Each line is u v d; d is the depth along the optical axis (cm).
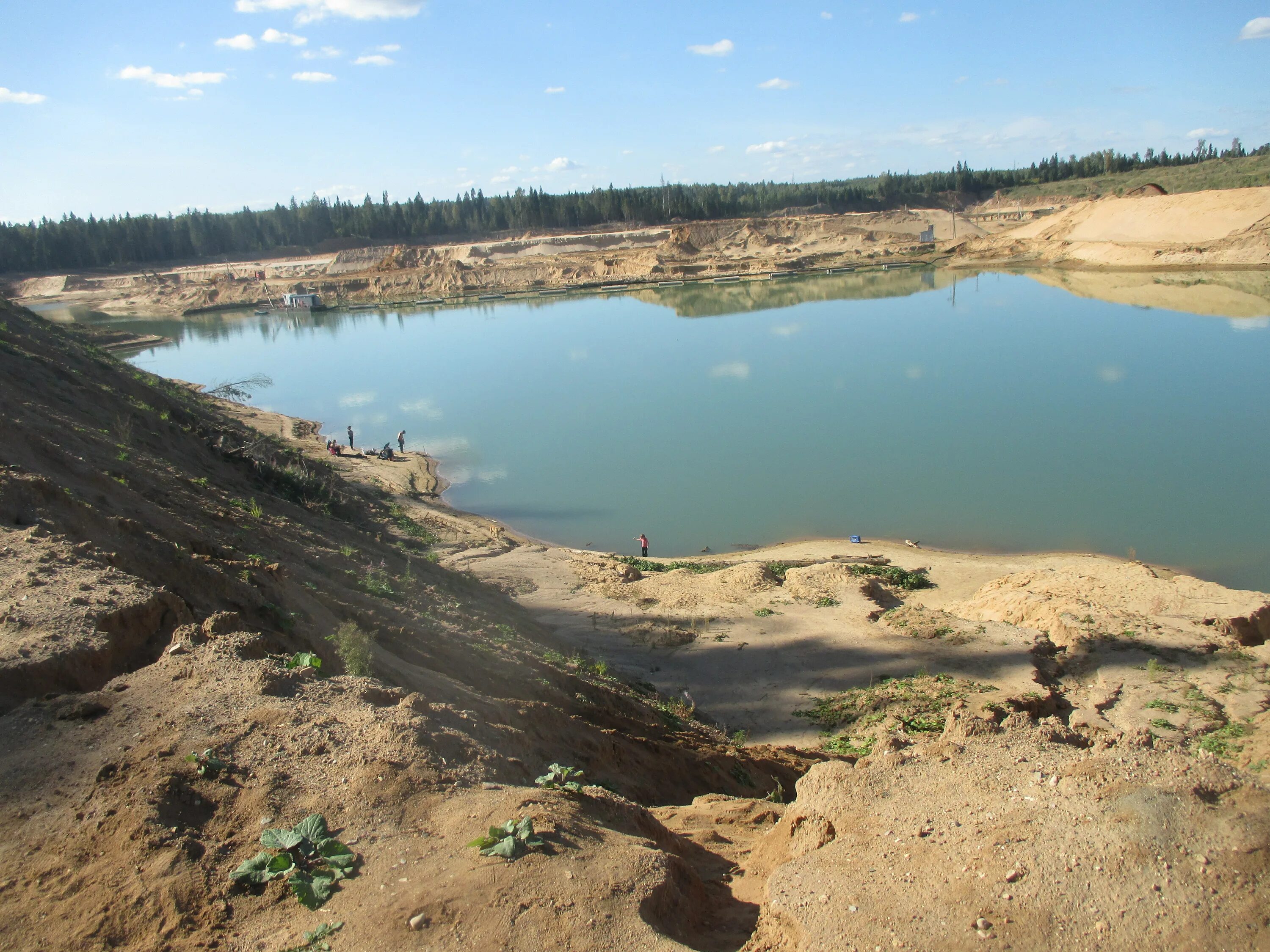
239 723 734
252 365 8462
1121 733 725
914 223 17000
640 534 3544
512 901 539
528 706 1166
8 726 723
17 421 1522
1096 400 4938
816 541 3281
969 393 5338
